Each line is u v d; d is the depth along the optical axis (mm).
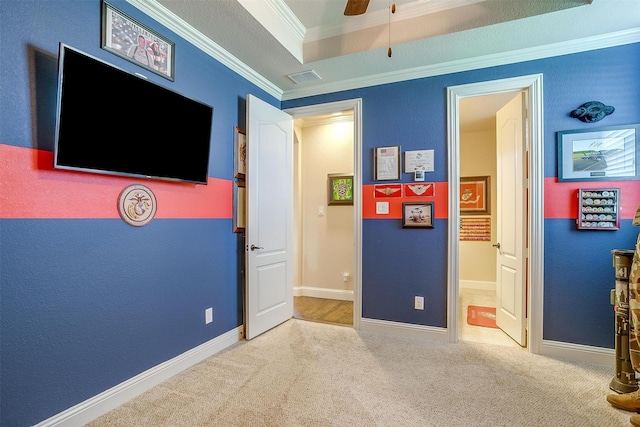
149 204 2018
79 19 1646
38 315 1481
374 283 3070
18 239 1414
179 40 2229
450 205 2807
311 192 4641
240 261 2914
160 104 1985
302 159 4691
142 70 1968
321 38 2738
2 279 1363
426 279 2889
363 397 1916
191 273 2355
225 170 2707
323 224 4566
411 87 2961
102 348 1754
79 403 1645
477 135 4930
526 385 2051
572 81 2447
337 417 1726
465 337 2926
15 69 1404
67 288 1594
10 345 1390
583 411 1772
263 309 3014
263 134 3002
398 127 3004
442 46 2508
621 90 2334
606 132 2352
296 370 2260
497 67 2670
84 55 1538
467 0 2273
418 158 2926
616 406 1797
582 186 2420
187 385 2055
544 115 2521
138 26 1934
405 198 2965
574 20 2160
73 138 1527
